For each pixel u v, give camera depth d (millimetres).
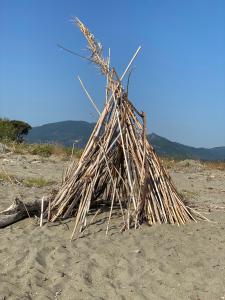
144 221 3928
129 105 3922
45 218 3896
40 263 3045
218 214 4543
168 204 4016
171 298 2707
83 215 3752
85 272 2951
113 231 3666
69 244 3381
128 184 3992
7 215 3795
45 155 8977
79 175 3885
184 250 3393
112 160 3990
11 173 6469
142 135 3941
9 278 2842
